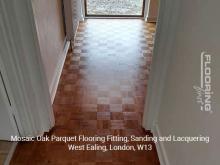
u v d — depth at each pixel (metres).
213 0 0.86
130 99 2.11
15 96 1.44
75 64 2.59
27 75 1.38
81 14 3.56
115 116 1.92
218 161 0.85
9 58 1.27
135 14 3.84
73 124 1.83
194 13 1.02
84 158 1.58
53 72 2.18
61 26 2.58
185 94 1.14
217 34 0.84
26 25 1.23
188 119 1.12
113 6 4.05
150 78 1.53
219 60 0.83
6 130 1.58
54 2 2.21
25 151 1.61
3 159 1.55
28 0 1.17
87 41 3.07
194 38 1.02
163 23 1.28
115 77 2.40
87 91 2.19
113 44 3.02
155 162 1.57
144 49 2.94
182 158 1.21
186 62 1.12
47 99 1.60
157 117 1.66
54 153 1.60
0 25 1.16
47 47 1.95
